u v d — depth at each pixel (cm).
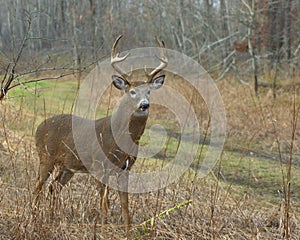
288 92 1616
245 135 1173
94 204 575
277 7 1933
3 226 532
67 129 615
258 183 844
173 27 2480
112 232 531
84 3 2094
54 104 1119
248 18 2102
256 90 1644
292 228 594
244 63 2164
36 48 1424
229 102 1466
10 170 701
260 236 558
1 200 541
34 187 615
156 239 543
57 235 510
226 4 2233
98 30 1884
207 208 621
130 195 655
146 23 2591
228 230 569
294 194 792
